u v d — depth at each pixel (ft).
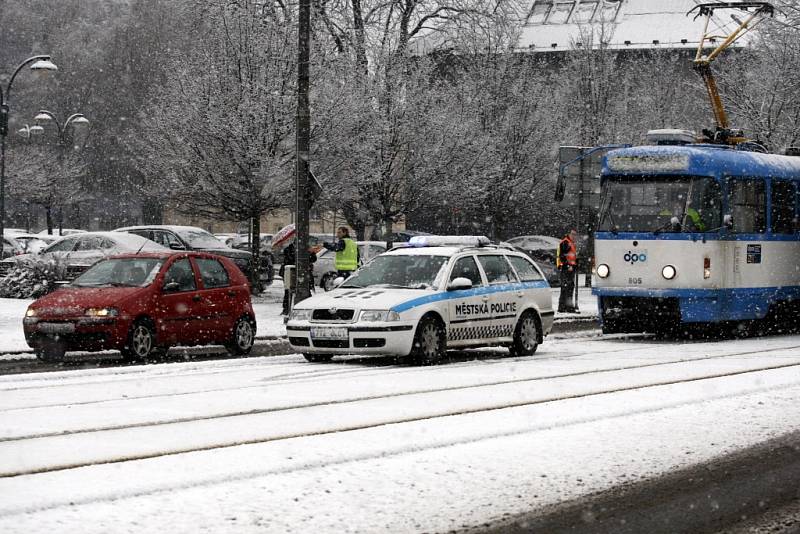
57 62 458.09
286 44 185.37
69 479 44.42
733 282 126.62
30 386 77.66
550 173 265.34
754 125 229.45
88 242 181.16
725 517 40.04
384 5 233.35
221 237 334.03
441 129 217.97
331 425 58.34
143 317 99.35
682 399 68.80
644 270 125.18
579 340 128.67
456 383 78.48
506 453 50.83
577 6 458.91
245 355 110.52
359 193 213.46
